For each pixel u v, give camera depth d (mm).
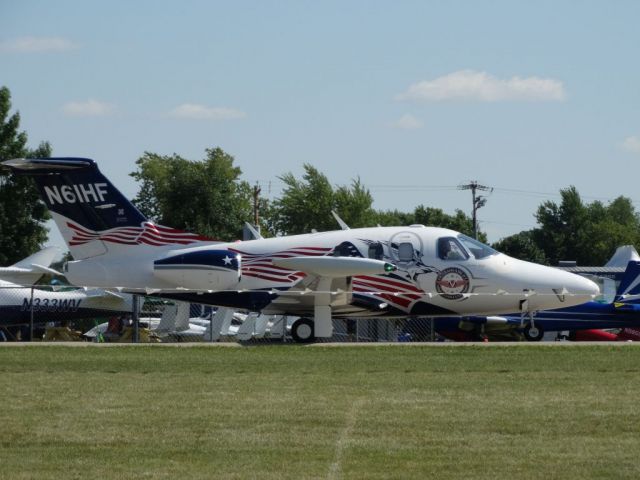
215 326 101812
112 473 35438
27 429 42188
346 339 103938
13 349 70500
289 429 42125
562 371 58688
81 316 106062
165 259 80938
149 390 51781
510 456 37594
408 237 82812
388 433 41406
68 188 82875
